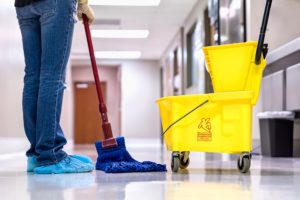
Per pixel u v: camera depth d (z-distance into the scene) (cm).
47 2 199
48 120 199
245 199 110
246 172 202
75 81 1483
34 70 213
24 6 210
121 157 221
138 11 766
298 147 400
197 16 732
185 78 868
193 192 125
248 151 200
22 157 413
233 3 479
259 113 407
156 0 704
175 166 206
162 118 222
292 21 427
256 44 209
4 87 416
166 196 116
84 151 592
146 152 501
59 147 206
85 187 140
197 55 751
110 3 709
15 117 465
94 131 1525
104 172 205
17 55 479
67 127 1007
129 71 1301
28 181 163
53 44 199
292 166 253
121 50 1134
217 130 204
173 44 996
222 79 216
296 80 335
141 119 1299
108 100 1486
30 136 214
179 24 870
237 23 462
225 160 324
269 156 392
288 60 357
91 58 224
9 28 444
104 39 988
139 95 1302
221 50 214
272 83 393
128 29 898
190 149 208
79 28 864
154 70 1307
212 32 621
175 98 210
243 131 200
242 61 211
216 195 118
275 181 160
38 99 200
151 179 168
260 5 433
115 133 1467
